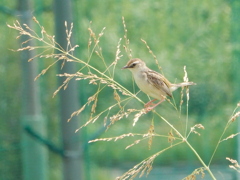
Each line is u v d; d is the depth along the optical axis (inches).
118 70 498.9
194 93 514.6
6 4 482.9
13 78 490.6
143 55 515.5
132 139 504.7
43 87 491.5
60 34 463.5
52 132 484.1
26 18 480.4
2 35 486.0
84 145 471.8
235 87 497.4
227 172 500.7
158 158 509.7
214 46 525.0
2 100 486.6
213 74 519.5
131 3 517.0
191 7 526.3
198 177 499.8
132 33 515.2
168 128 510.6
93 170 489.7
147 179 505.7
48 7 486.0
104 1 501.0
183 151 509.0
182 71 520.1
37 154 490.0
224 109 513.7
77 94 471.8
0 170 482.9
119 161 502.3
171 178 502.9
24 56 488.4
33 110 489.1
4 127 486.6
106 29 501.4
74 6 471.5
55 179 490.6
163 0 523.8
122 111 227.5
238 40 497.7
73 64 469.7
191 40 526.0
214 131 512.7
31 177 488.7
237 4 496.7
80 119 472.7
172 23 525.0
